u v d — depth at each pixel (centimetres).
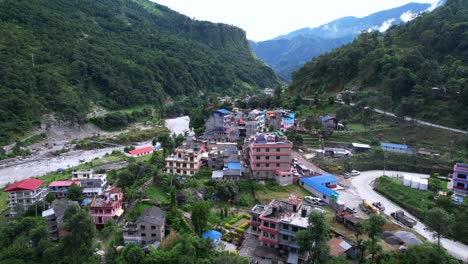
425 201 9056
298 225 6531
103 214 8056
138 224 7144
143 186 9338
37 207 8744
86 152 17638
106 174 11306
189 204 8438
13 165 15100
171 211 7950
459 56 16012
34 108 19225
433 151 11812
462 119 12706
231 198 8950
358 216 8338
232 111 17338
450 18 18150
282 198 8975
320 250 6025
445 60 16125
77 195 9231
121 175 10050
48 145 17962
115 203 8206
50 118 19500
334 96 17975
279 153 9869
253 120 14388
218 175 9925
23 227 7625
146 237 7138
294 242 6612
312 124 14262
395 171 11569
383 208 8931
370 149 12331
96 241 7488
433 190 9625
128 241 7144
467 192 9281
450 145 11956
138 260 6462
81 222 6794
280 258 6600
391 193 9831
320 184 9631
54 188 9794
